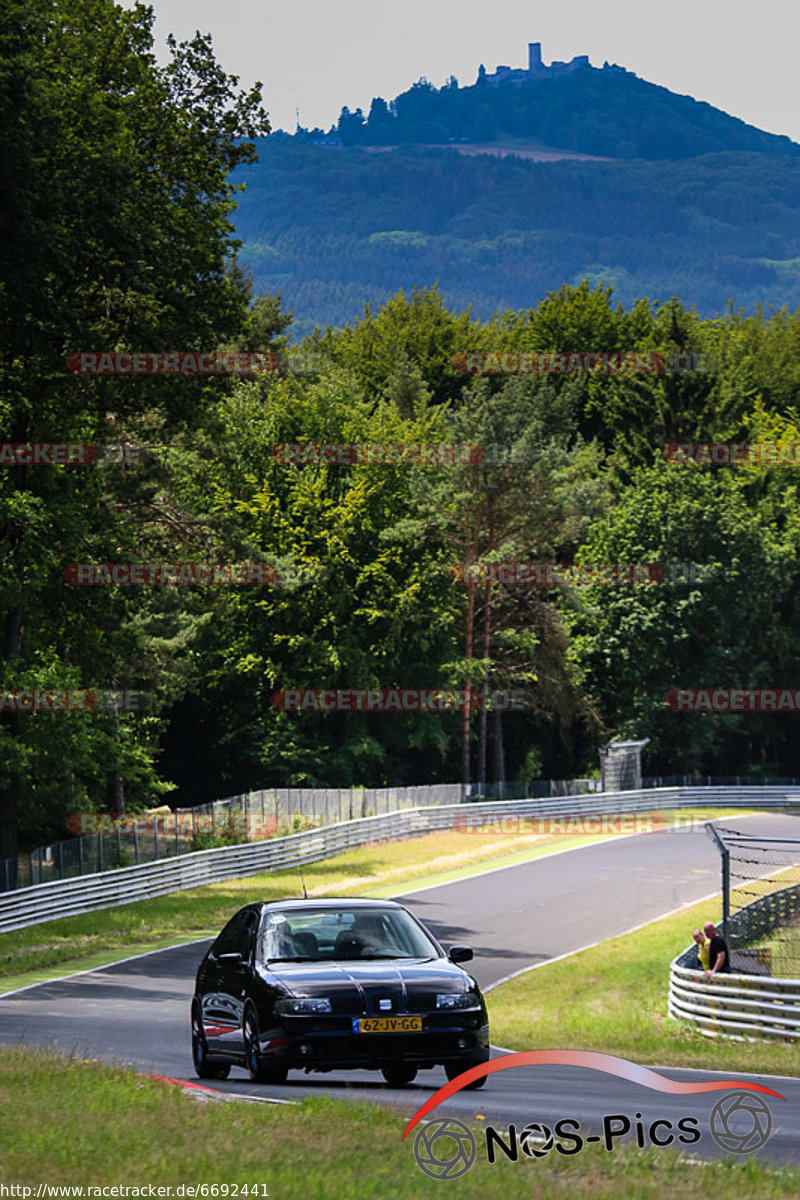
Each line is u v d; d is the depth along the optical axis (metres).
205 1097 13.68
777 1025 27.81
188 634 67.50
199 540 59.78
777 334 133.38
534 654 91.38
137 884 49.28
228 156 46.19
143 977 33.66
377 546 87.25
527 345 122.44
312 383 97.56
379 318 127.44
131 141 43.16
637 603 94.00
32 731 46.44
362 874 57.69
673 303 106.81
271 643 85.00
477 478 86.06
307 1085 16.50
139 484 55.69
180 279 45.62
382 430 91.94
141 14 45.22
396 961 15.84
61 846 46.66
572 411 107.38
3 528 45.81
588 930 44.12
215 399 46.53
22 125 37.16
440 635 87.75
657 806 85.12
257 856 57.91
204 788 89.25
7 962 35.31
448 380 118.19
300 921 16.45
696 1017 29.64
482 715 89.44
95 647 51.94
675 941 42.03
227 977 16.39
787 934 39.66
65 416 46.53
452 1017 15.04
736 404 104.50
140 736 69.31
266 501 84.81
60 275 39.91
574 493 87.44
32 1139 10.42
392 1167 10.04
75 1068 14.85
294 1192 9.05
